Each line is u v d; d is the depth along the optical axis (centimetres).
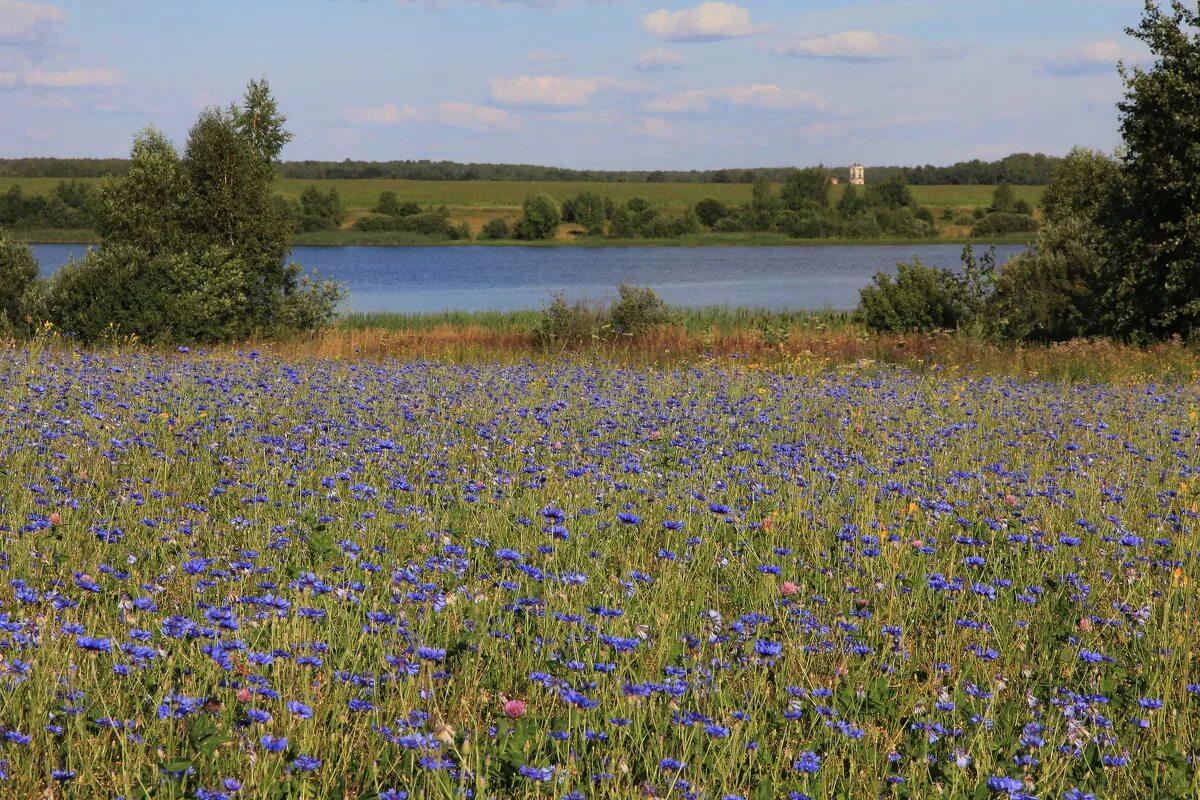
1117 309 2795
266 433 987
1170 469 1005
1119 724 455
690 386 1541
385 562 612
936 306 3200
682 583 598
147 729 383
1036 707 461
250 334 2880
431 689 416
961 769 388
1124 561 659
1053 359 2322
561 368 1873
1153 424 1273
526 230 14838
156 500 713
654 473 851
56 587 495
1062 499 817
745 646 469
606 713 416
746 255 11944
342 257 11312
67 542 593
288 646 439
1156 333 2797
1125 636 554
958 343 2595
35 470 764
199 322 2561
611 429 1110
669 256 11756
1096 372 2172
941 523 735
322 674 440
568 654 466
